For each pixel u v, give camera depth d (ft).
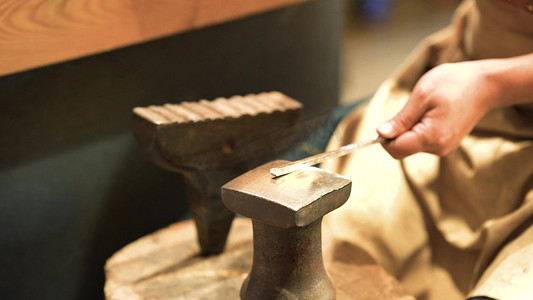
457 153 3.57
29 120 3.85
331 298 2.66
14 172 3.90
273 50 5.01
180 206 4.94
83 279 4.50
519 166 3.38
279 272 2.56
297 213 2.28
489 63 3.06
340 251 3.55
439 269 3.60
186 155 3.14
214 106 3.27
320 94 5.57
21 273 4.15
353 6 10.07
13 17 3.11
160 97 4.44
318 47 5.36
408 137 2.95
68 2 3.29
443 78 2.99
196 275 3.48
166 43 4.32
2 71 3.19
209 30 4.53
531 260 2.82
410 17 9.59
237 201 2.47
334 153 2.83
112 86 4.16
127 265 3.60
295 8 5.01
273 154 3.45
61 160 4.09
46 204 4.12
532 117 3.48
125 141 4.39
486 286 2.82
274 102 3.38
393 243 3.57
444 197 3.61
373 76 7.43
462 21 3.86
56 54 3.35
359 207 3.63
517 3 3.22
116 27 3.54
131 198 4.58
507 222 3.16
